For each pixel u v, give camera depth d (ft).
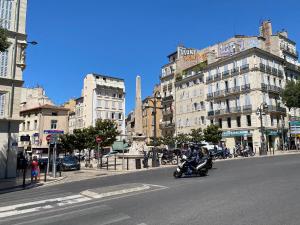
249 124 155.94
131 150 89.92
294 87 145.18
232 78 166.50
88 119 214.90
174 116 209.77
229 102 167.84
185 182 44.96
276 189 33.76
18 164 83.97
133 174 68.95
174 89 211.61
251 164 72.49
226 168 66.08
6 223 24.95
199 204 27.61
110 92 221.87
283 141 159.53
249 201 27.89
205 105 182.39
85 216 25.57
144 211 26.07
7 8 77.15
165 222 22.08
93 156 159.94
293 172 49.85
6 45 46.26
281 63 175.11
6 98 74.28
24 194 44.29
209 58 185.98
